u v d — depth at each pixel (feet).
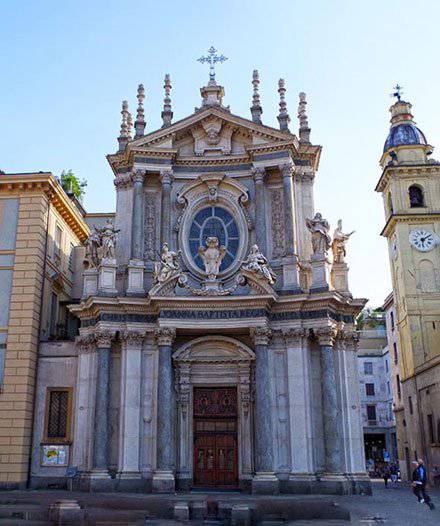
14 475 94.68
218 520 65.16
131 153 107.65
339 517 65.98
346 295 101.24
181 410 97.55
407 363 157.07
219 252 103.14
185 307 96.17
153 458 93.81
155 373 97.30
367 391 235.81
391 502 82.84
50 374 102.17
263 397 92.38
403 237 159.33
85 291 101.81
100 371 95.50
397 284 164.55
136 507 71.67
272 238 104.83
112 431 95.55
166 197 105.81
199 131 111.55
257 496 85.97
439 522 61.52
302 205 107.45
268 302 95.50
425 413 143.95
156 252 105.19
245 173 108.37
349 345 100.48
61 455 97.66
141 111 113.60
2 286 103.96
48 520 62.75
